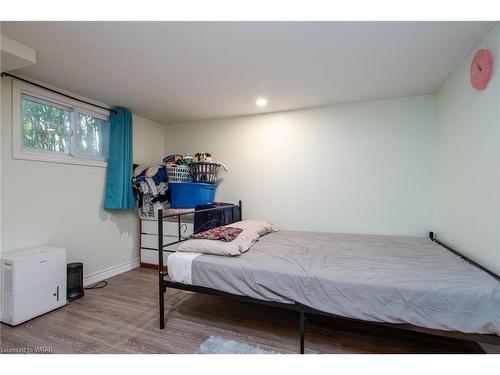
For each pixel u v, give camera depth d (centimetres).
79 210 269
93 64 201
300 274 158
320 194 300
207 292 185
